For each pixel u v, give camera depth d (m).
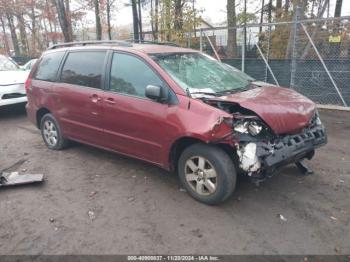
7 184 4.48
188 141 3.98
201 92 3.94
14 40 30.38
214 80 4.47
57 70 5.53
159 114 4.01
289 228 3.43
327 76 8.80
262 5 17.64
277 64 9.56
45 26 26.88
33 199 4.18
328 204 3.88
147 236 3.36
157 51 4.55
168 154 4.05
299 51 9.52
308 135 3.98
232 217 3.65
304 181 4.47
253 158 3.42
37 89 5.83
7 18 29.66
